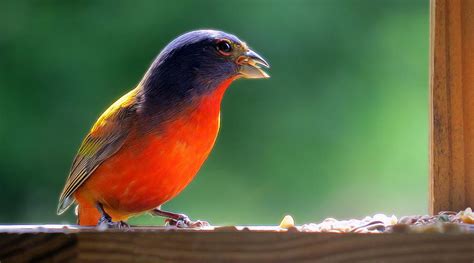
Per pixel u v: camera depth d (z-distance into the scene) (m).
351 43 17.25
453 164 7.63
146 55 16.92
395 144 16.33
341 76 17.03
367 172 16.12
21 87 16.56
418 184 15.91
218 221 15.44
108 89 16.70
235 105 16.84
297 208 15.91
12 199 15.85
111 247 5.89
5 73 16.62
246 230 5.92
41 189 15.96
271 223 15.59
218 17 17.17
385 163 16.19
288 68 17.06
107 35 17.03
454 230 6.03
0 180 15.89
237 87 16.94
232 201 15.85
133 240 5.89
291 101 16.88
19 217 15.76
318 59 17.19
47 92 16.59
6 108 16.36
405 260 5.82
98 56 16.88
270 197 15.98
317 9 17.50
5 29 16.91
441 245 5.82
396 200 15.77
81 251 5.89
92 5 17.16
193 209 15.53
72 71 16.73
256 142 16.59
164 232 5.90
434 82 7.66
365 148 16.34
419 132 16.41
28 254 5.93
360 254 5.83
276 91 16.95
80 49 16.89
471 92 7.62
